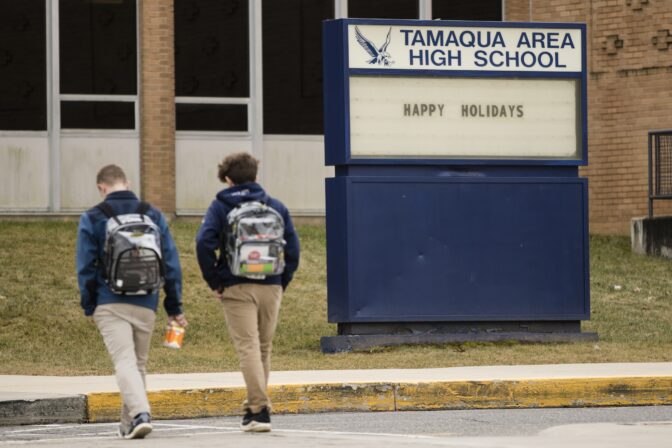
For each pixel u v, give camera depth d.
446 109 57.53
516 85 58.22
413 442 32.25
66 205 81.88
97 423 40.19
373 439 33.12
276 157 85.69
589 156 84.50
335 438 33.41
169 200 82.25
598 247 79.38
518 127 58.16
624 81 83.56
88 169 82.31
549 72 58.41
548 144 58.47
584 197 58.50
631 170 83.19
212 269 34.19
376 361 52.97
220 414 41.62
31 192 81.44
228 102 84.94
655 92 82.50
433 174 57.38
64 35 81.94
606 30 84.12
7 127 81.38
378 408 43.06
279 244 33.91
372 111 56.72
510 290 57.75
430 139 57.28
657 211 81.62
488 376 45.59
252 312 34.19
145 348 33.47
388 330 56.91
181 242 72.62
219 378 46.25
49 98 81.56
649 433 34.94
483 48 57.84
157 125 82.00
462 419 39.75
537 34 58.41
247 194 34.47
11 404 39.50
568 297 58.34
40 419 39.84
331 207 56.97
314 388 42.72
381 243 56.41
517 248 57.84
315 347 57.28
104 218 32.88
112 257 32.41
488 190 57.62
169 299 33.59
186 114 84.19
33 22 81.75
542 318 58.00
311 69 86.12
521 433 35.38
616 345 57.09
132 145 82.81
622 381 44.75
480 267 57.47
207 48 84.62
